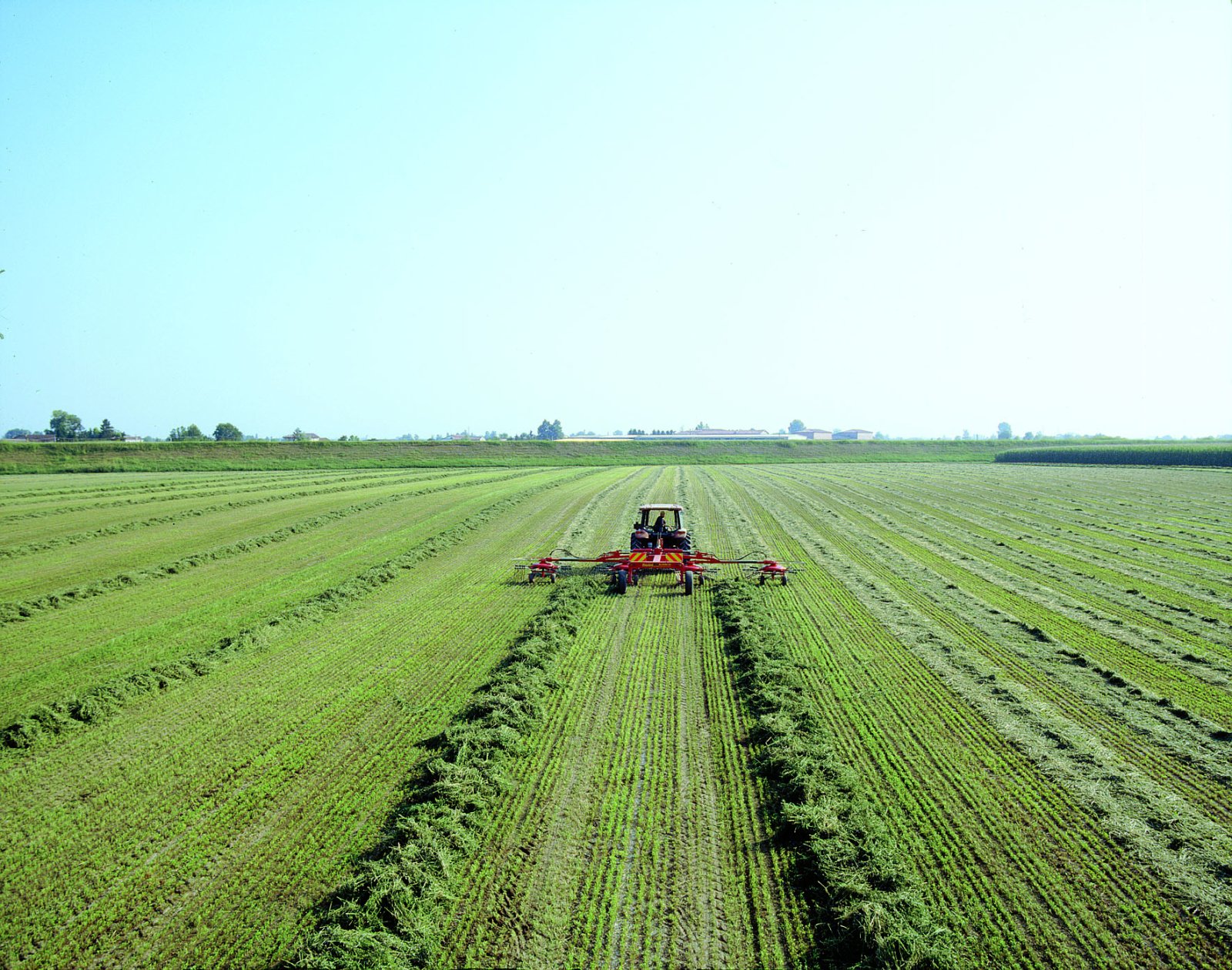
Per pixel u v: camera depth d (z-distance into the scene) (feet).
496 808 24.79
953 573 62.39
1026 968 17.51
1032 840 22.65
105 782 27.09
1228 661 39.04
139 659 41.09
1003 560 68.08
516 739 29.58
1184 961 17.71
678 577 60.59
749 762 27.86
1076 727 30.63
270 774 27.48
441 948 18.53
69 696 35.22
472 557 71.82
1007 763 27.61
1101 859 21.66
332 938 18.65
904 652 40.55
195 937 19.06
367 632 45.75
